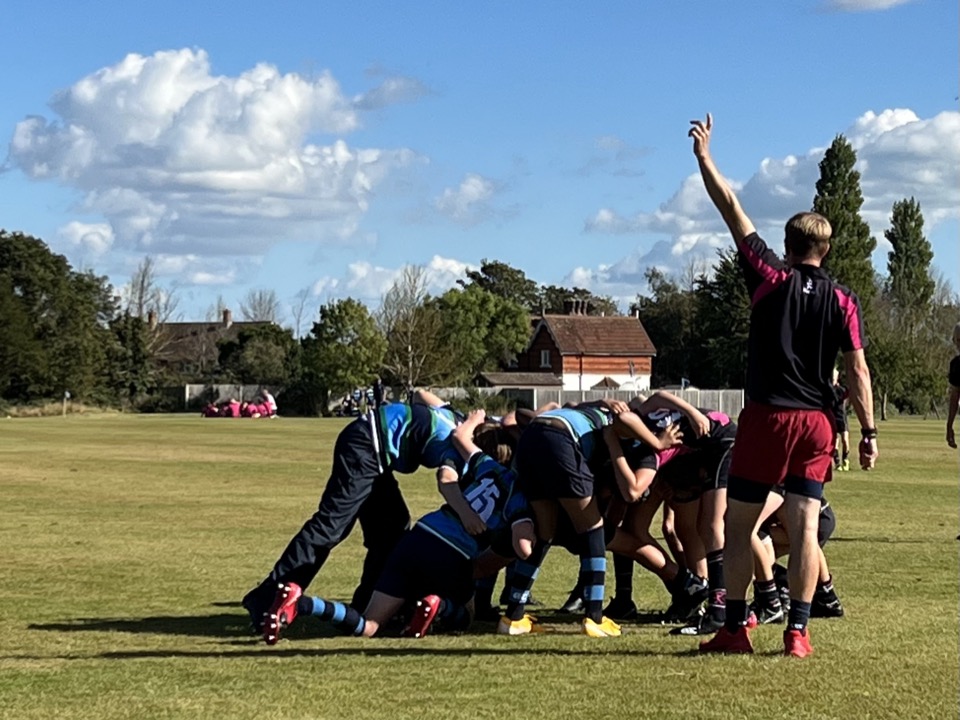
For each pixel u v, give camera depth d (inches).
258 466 1156.5
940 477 1062.4
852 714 233.8
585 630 335.6
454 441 349.1
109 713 240.5
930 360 3147.1
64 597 405.4
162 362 4613.7
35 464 1174.3
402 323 3599.9
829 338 283.3
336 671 280.8
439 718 234.4
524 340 4367.6
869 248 3147.1
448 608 343.9
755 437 286.2
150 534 599.5
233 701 250.2
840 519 696.4
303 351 3553.2
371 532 364.5
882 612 366.9
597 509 332.8
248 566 485.1
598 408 339.0
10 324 3228.3
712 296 3614.7
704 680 265.0
